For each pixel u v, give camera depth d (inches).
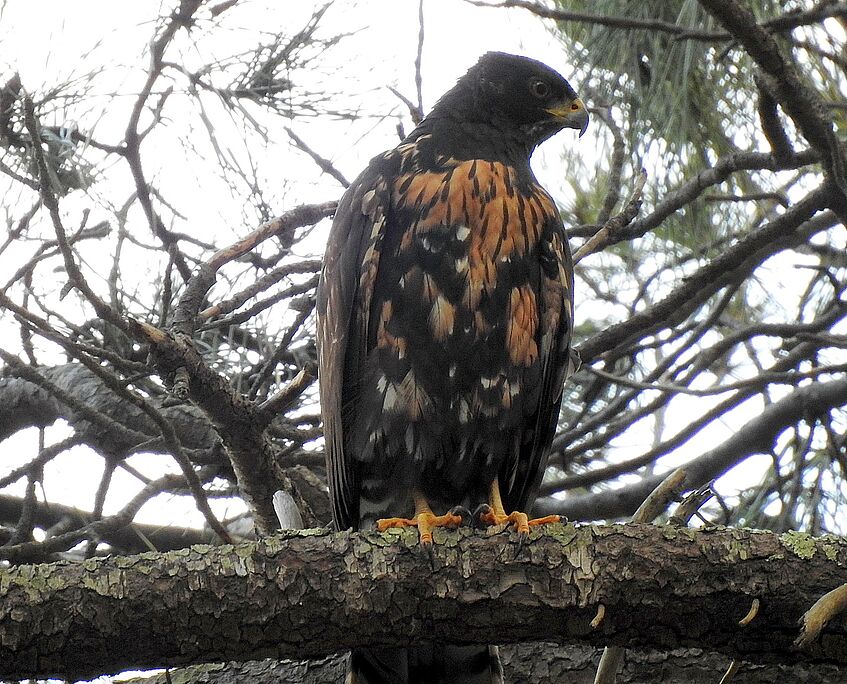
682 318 551.2
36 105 420.2
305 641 282.7
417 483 398.6
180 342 354.3
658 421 606.5
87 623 267.9
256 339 483.2
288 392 380.2
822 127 438.3
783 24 433.4
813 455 528.1
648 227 485.4
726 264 490.6
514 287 392.5
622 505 530.0
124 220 427.8
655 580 285.0
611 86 525.3
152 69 410.9
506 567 286.2
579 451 528.7
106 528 417.4
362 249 392.5
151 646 273.4
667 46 520.4
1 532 462.9
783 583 284.4
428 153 414.0
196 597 273.3
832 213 546.6
